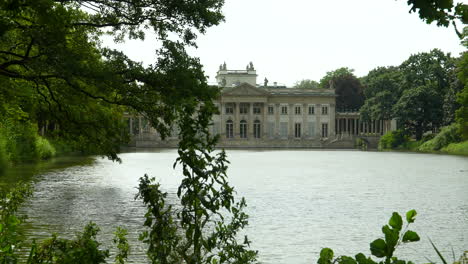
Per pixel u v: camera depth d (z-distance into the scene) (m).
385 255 6.42
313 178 54.47
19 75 19.42
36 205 31.69
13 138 59.50
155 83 19.09
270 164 78.44
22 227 24.50
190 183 8.81
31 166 60.50
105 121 23.88
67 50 18.22
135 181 47.22
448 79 136.50
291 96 168.62
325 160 90.31
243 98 165.50
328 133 169.62
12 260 9.37
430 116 133.38
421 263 20.03
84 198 35.22
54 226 25.03
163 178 51.91
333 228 26.53
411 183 49.53
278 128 169.12
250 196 38.94
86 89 21.47
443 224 27.91
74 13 20.50
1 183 39.66
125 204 32.62
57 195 36.62
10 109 29.81
